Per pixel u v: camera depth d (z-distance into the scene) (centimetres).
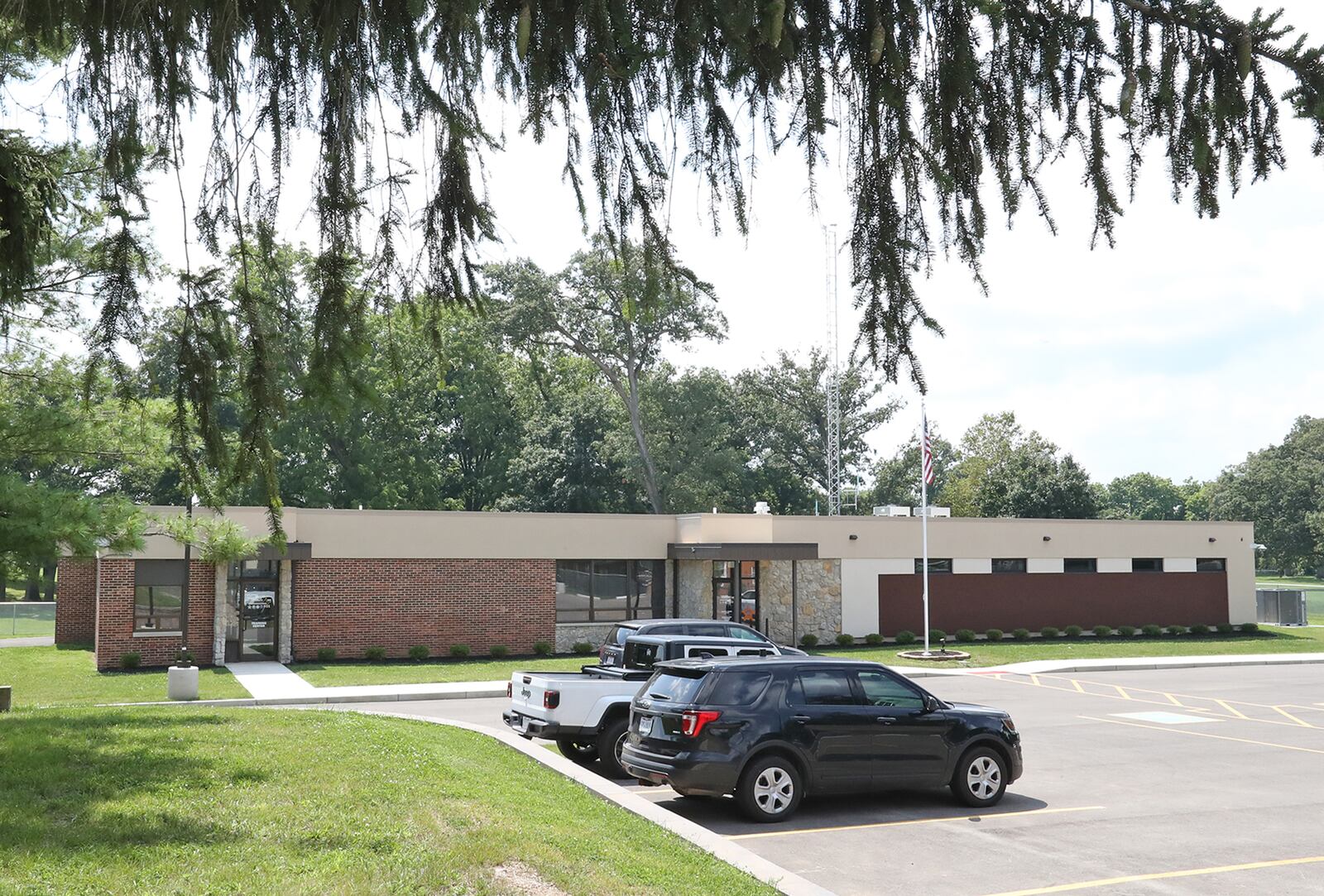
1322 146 479
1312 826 1202
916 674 3002
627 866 818
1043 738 1861
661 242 538
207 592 2981
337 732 1386
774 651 1653
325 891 675
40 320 1410
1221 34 475
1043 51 486
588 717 1446
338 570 3172
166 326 651
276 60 566
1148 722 2078
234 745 1237
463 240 589
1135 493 14888
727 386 6200
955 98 470
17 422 1447
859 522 3862
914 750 1255
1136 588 4234
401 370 641
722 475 5778
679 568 3634
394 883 703
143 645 2903
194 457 697
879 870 999
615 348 5275
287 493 5197
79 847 752
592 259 4769
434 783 1059
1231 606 4359
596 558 3503
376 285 593
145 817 852
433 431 6012
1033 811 1265
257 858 746
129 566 2900
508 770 1234
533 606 3394
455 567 3303
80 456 1509
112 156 589
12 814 846
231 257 625
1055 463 6084
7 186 711
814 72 488
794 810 1205
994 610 4028
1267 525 9619
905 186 497
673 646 1605
